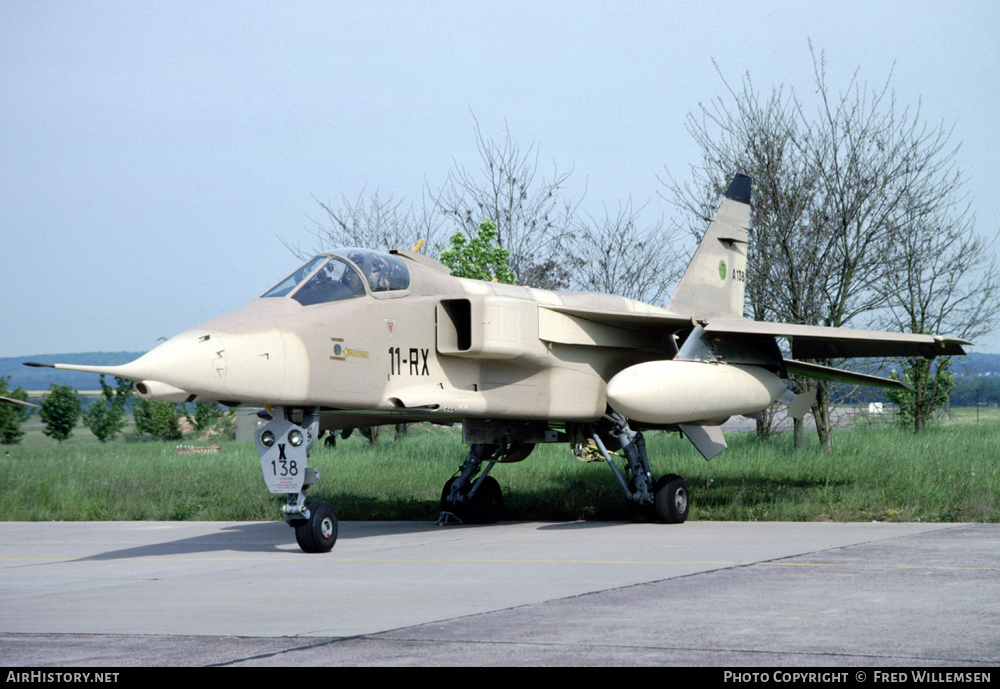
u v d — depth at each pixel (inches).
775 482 1087.6
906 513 826.2
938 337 818.2
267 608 424.5
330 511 658.8
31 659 324.8
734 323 859.4
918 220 1512.1
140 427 3233.3
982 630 354.9
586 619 384.8
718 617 384.8
